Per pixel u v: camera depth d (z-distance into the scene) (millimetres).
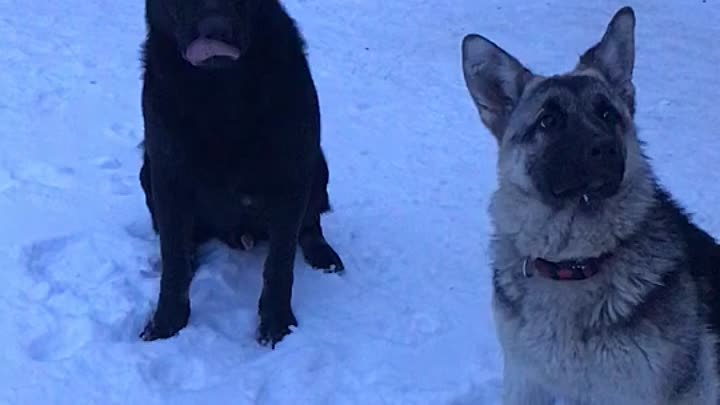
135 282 2025
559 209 1554
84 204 2309
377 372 1823
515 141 1640
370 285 2145
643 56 4035
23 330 1823
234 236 2158
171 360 1820
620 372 1524
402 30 4355
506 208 1626
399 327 1983
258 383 1779
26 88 3037
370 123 3150
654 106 3412
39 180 2402
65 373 1731
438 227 2420
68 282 1988
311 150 1941
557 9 4777
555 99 1591
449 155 2926
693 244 1679
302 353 1855
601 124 1557
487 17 4617
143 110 1892
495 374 1838
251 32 1824
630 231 1552
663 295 1525
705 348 1561
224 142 1863
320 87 3469
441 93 3494
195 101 1824
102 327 1875
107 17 4094
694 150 3027
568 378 1571
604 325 1516
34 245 2076
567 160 1529
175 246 1903
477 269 2223
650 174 1626
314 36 4156
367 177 2713
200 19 1758
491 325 1995
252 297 2078
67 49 3523
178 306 1920
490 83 1708
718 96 3562
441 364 1868
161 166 1886
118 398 1696
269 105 1854
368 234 2363
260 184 1923
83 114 2887
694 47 4195
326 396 1754
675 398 1540
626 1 4934
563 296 1543
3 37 3588
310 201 2135
